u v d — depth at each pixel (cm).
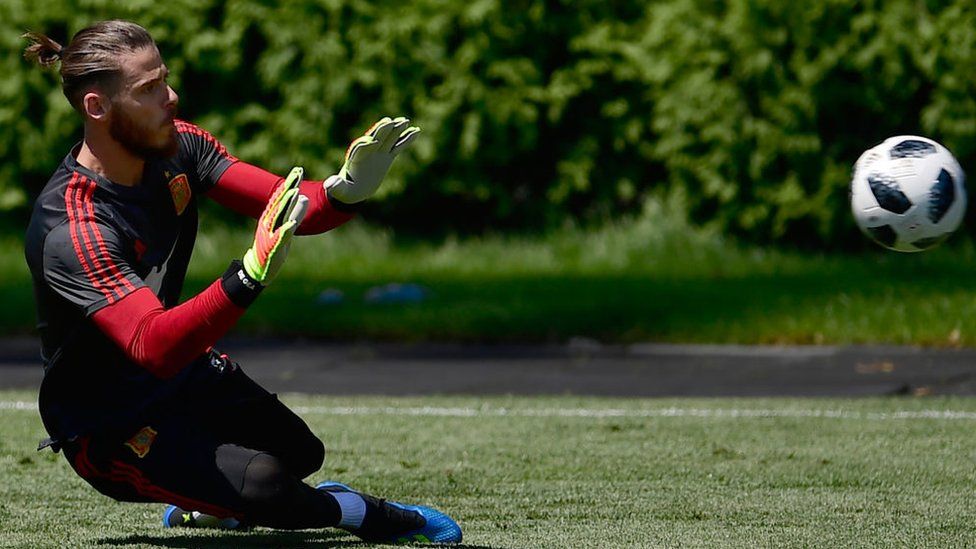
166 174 1374
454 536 1541
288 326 3981
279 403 1467
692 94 4884
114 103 1266
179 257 1423
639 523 1691
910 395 2916
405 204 5309
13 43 5150
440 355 3634
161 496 1366
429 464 2119
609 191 5266
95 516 1753
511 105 5088
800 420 2533
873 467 2064
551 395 2962
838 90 4797
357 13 5066
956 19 4675
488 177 5253
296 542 1579
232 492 1334
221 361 1467
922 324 3712
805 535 1611
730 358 3525
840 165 4853
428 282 4669
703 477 1998
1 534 1636
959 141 4759
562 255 5091
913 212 1662
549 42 5197
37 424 2516
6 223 5453
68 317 1323
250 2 5081
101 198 1302
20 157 5269
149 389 1379
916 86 4753
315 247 5219
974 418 2539
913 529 1645
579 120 5262
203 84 5259
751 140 4881
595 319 3928
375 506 1476
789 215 4894
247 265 1172
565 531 1644
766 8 4788
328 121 5112
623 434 2392
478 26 5072
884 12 4712
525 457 2173
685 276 4734
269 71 5075
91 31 1275
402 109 5116
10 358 3594
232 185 1443
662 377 3228
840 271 4722
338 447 2278
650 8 5162
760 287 4369
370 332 3916
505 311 4031
